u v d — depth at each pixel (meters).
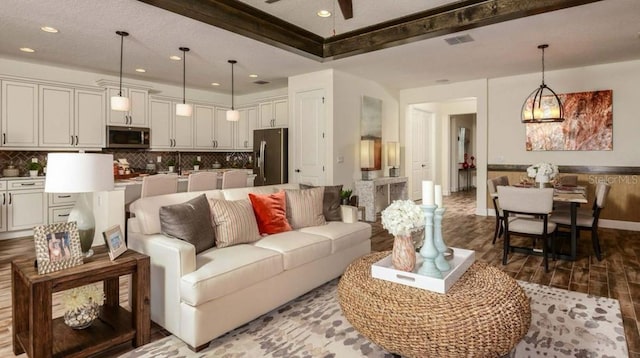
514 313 1.72
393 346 1.70
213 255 2.46
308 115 6.05
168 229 2.45
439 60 5.20
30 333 1.80
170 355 2.09
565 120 5.83
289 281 2.72
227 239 2.70
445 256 2.25
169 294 2.25
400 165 7.62
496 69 5.77
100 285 2.93
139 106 6.32
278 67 5.60
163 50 4.72
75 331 2.14
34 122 5.23
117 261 2.10
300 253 2.77
